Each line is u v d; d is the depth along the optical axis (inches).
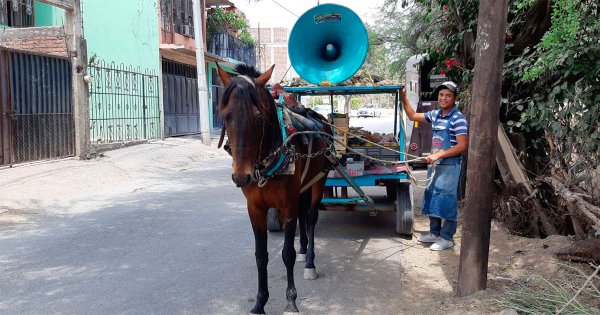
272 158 166.6
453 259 244.1
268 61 2015.3
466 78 302.7
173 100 872.9
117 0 810.8
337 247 268.5
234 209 355.3
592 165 240.5
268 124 166.1
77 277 220.2
